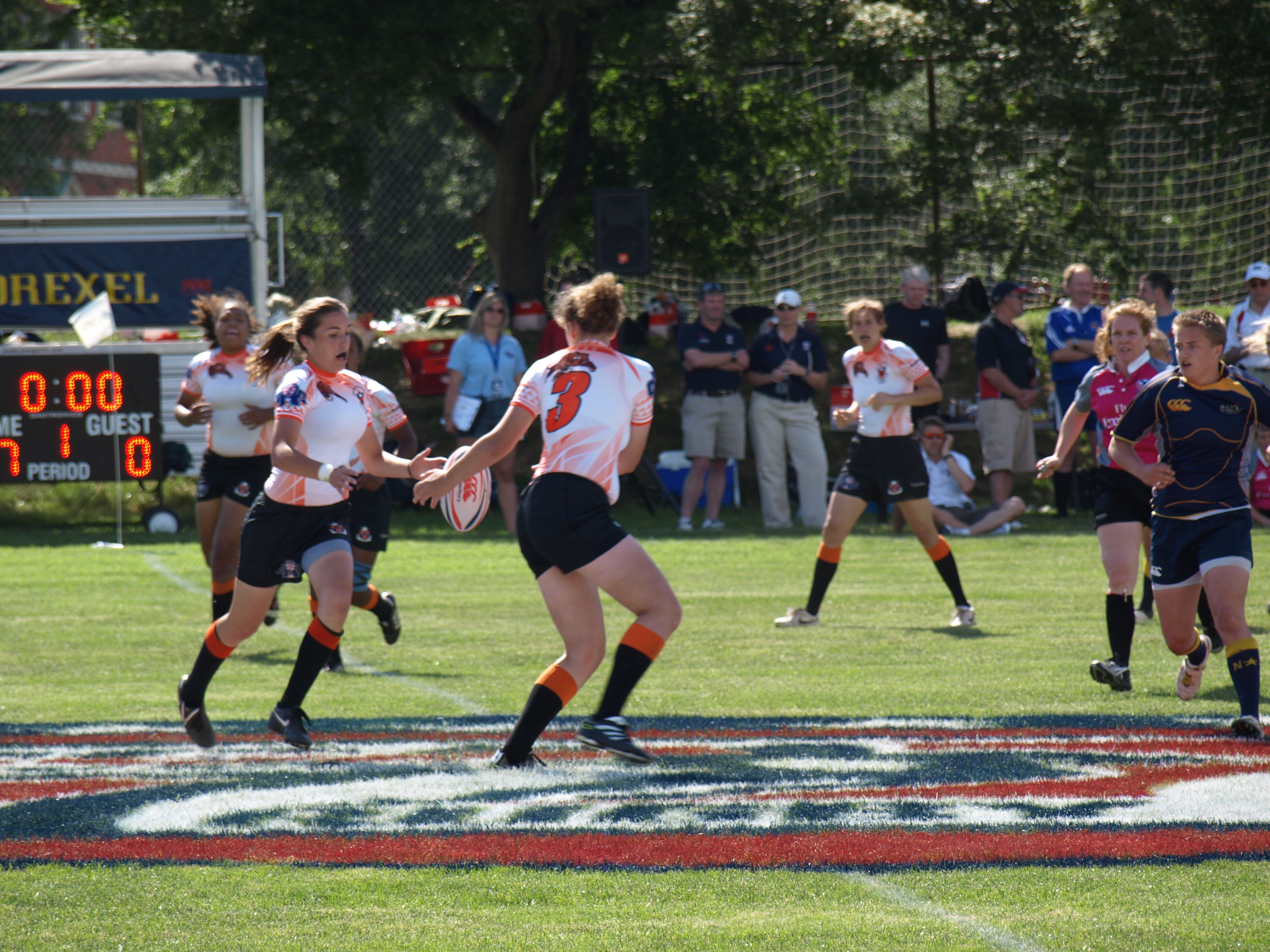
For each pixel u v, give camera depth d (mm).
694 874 14359
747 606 37094
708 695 25125
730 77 80812
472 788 18188
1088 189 86375
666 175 84375
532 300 83500
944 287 87375
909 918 12875
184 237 62312
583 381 18312
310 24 70312
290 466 19125
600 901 13523
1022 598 37719
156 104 98812
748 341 78125
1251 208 84188
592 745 18484
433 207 87562
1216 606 21062
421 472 20875
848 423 32906
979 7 78938
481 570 45906
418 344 72938
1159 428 21656
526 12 71938
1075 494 63844
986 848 15164
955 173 86250
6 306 61250
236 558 30094
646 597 18344
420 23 70625
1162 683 25906
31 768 19594
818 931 12508
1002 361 55781
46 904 13453
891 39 80250
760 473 57938
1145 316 24969
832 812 16812
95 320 56688
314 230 86750
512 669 28422
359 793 17984
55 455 57000
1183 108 83500
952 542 51969
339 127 80500
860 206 88438
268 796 17844
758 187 88500
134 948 12195
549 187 90812
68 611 36719
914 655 29297
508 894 13734
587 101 85250
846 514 33094
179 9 75125
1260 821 16203
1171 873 14234
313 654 20156
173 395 60750
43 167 99312
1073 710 23391
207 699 25266
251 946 12250
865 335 32438
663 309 80625
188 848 15445
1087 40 80312
